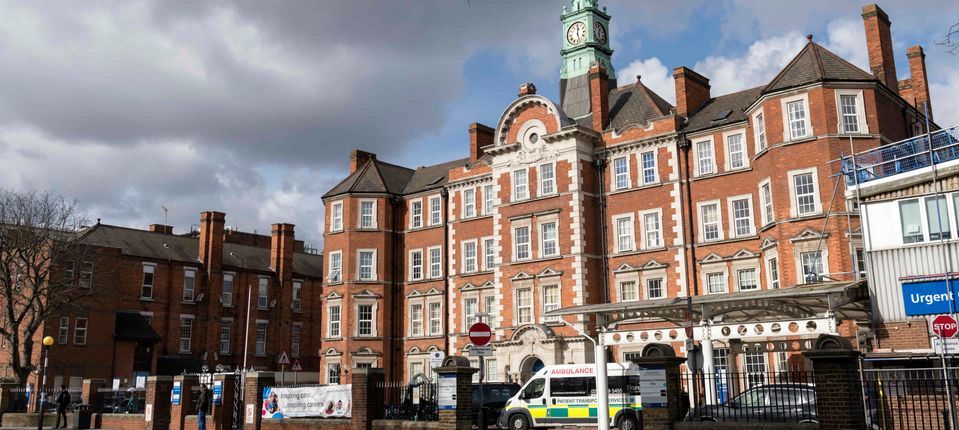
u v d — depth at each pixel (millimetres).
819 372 19203
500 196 53656
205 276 73000
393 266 61625
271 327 77125
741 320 38812
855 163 34281
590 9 61344
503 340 51438
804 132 40781
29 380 59344
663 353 22688
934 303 29641
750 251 44000
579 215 49281
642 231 48625
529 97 52469
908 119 44000
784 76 42500
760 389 24453
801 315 35688
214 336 72062
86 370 61031
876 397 22891
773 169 41688
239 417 36625
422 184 63281
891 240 32250
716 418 22438
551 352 47938
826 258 38812
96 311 62469
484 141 60281
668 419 21984
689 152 47812
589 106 57906
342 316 60188
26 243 54812
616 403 31391
